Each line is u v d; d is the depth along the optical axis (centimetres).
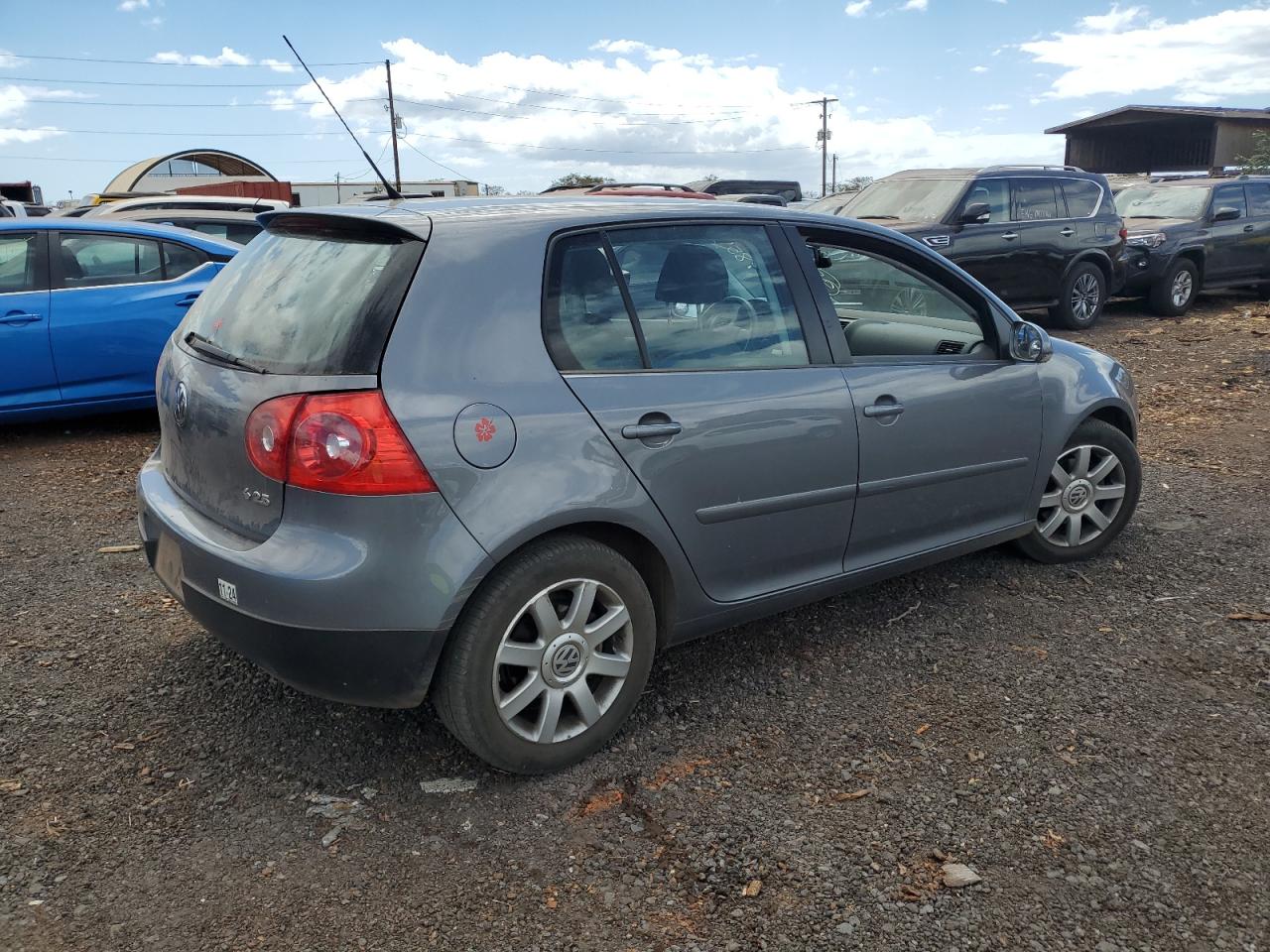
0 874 256
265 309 302
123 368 701
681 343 326
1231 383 907
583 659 302
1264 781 300
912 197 1178
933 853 269
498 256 293
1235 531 515
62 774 300
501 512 276
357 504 263
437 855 268
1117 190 1586
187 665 368
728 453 325
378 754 314
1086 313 1264
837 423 354
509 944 237
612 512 297
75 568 462
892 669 371
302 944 236
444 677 282
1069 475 459
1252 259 1473
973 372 405
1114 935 240
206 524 298
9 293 669
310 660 271
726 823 282
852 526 370
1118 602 429
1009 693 352
